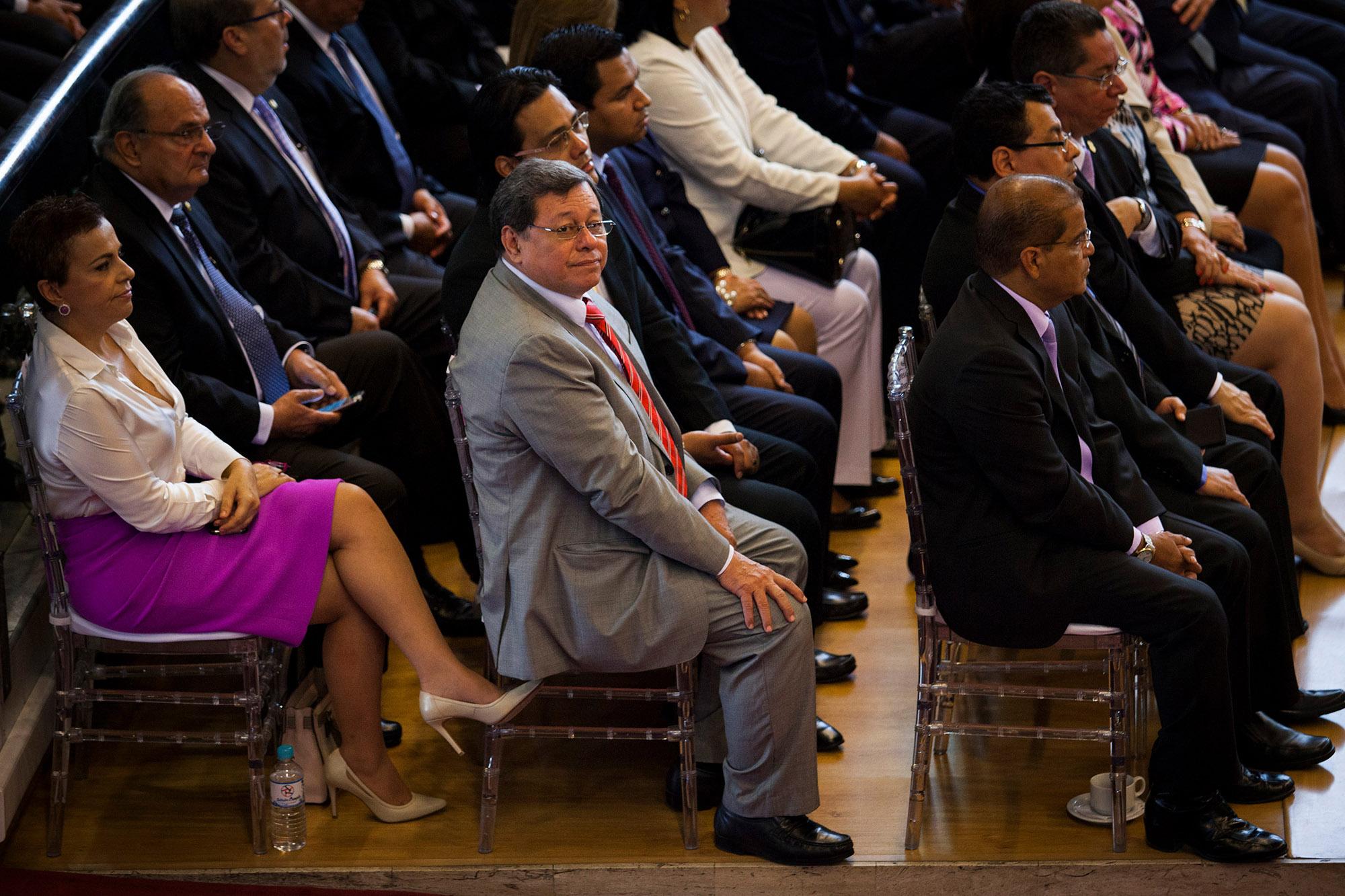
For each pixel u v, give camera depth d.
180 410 11.56
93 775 12.41
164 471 11.17
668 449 11.53
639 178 16.02
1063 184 11.10
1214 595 10.82
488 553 11.08
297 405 12.99
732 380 14.71
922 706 11.29
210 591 11.02
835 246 16.69
